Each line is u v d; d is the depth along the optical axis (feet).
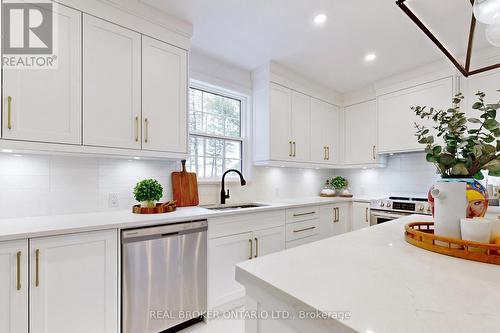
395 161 11.12
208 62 8.66
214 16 6.55
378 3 5.93
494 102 7.74
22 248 4.11
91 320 4.72
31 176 5.61
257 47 8.04
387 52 8.23
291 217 8.55
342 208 10.73
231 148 9.58
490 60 7.84
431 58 8.61
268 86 9.14
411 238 3.33
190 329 6.07
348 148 11.95
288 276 2.26
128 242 5.13
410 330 1.44
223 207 8.80
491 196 7.83
